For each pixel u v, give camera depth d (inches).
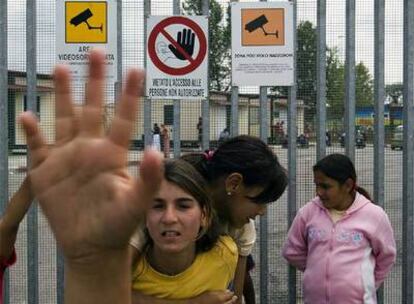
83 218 46.1
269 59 153.5
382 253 135.2
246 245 95.4
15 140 162.7
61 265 156.3
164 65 152.0
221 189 85.4
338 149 168.7
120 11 154.3
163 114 164.7
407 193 159.3
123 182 45.8
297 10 161.8
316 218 138.4
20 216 67.5
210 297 78.3
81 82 152.6
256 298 171.3
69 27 152.3
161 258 76.7
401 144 170.7
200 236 77.1
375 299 135.6
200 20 151.7
